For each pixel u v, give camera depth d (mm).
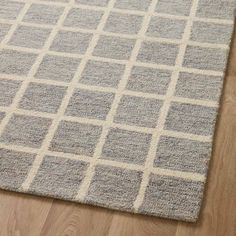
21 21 1844
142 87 1603
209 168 1404
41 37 1785
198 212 1306
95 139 1481
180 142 1453
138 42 1739
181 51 1697
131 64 1672
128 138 1475
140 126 1501
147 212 1314
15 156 1459
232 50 1706
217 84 1591
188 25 1775
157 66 1658
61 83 1636
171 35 1750
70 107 1567
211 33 1744
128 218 1319
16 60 1717
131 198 1345
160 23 1791
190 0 1858
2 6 1900
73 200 1354
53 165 1431
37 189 1380
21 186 1389
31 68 1688
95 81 1632
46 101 1591
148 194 1349
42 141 1489
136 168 1404
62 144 1478
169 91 1583
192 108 1533
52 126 1523
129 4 1867
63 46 1749
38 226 1324
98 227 1311
